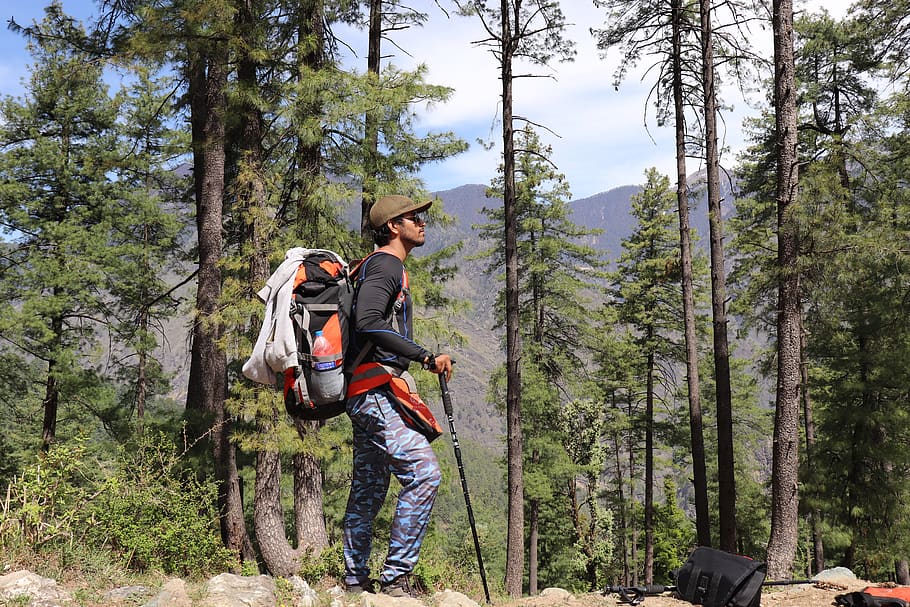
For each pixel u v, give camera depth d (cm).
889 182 1494
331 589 398
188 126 1989
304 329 329
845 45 2038
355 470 380
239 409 988
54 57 2122
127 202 2377
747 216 2438
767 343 2253
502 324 2869
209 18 1029
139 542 549
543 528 3444
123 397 2273
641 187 3027
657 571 3894
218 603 346
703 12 1565
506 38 1736
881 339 1792
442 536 1681
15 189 2059
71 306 2097
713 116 1559
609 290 3039
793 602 500
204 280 1319
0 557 420
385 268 337
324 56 1184
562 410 3127
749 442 3278
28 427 2711
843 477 1923
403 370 347
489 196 2878
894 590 476
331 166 1166
